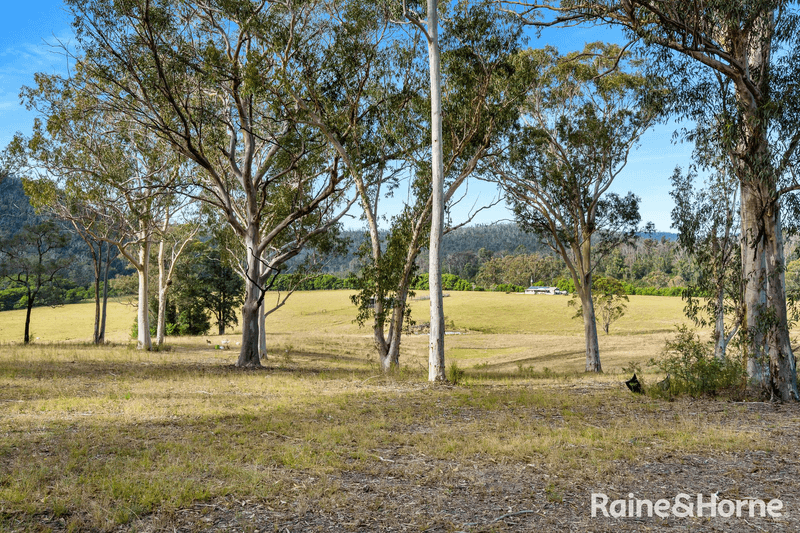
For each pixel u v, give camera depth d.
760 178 13.28
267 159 24.69
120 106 21.28
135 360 25.03
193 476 6.14
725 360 15.42
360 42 20.81
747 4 12.12
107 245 41.31
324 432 8.77
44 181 23.53
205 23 21.41
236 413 10.67
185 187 24.05
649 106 15.33
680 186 20.66
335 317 84.06
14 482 5.62
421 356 44.44
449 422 10.21
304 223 25.62
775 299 13.85
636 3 12.70
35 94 22.23
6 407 10.70
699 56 13.22
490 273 139.62
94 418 9.78
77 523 4.68
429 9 16.86
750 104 13.58
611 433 8.99
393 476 6.46
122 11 18.38
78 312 92.38
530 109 30.03
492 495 5.80
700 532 4.88
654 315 78.62
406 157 21.78
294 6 19.58
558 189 29.14
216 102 23.41
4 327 73.75
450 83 20.75
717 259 20.62
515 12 15.43
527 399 13.17
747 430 9.61
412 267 22.19
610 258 131.50
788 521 5.19
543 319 81.56
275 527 4.79
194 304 62.81
